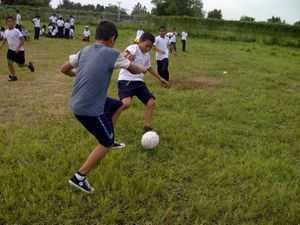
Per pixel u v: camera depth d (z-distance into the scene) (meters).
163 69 10.56
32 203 3.91
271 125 7.36
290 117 7.98
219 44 31.09
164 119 6.98
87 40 25.17
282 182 4.77
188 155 5.41
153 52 20.17
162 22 40.19
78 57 3.96
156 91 9.41
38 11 41.31
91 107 3.79
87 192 4.05
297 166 5.44
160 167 4.88
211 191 4.39
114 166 4.80
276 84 11.89
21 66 10.39
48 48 18.80
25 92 8.77
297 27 35.53
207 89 10.29
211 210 3.95
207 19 38.06
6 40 9.90
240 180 4.75
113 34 3.96
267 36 36.25
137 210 3.90
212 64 15.91
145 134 5.48
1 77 10.45
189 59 17.62
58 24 26.38
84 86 3.78
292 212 4.02
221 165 5.13
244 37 36.88
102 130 3.91
